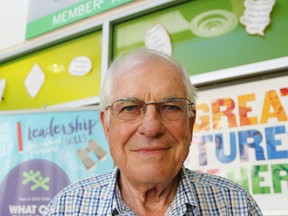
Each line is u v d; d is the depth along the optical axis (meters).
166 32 1.91
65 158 1.75
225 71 1.64
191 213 0.97
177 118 0.96
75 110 1.81
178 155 0.96
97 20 2.14
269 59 1.57
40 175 1.74
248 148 1.55
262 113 1.55
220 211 1.00
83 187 1.06
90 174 1.70
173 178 1.00
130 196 1.02
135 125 0.95
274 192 1.46
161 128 0.93
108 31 2.08
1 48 2.62
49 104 2.24
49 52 2.35
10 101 2.41
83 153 1.74
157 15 1.97
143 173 0.93
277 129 1.50
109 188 1.01
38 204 1.70
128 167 0.96
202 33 1.79
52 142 1.79
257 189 1.50
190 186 1.00
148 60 0.98
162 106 0.95
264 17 1.63
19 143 1.81
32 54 2.42
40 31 2.43
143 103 0.94
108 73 1.03
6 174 1.76
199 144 1.67
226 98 1.65
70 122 1.80
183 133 0.97
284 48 1.55
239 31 1.69
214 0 1.79
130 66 0.98
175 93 0.96
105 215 0.97
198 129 1.69
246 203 1.02
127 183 1.02
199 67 1.76
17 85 2.42
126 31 2.07
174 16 1.91
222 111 1.65
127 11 2.03
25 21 2.55
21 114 1.85
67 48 2.27
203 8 1.82
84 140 1.75
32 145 1.80
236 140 1.59
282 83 1.53
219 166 1.60
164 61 0.99
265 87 1.57
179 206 0.96
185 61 1.81
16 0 2.63
